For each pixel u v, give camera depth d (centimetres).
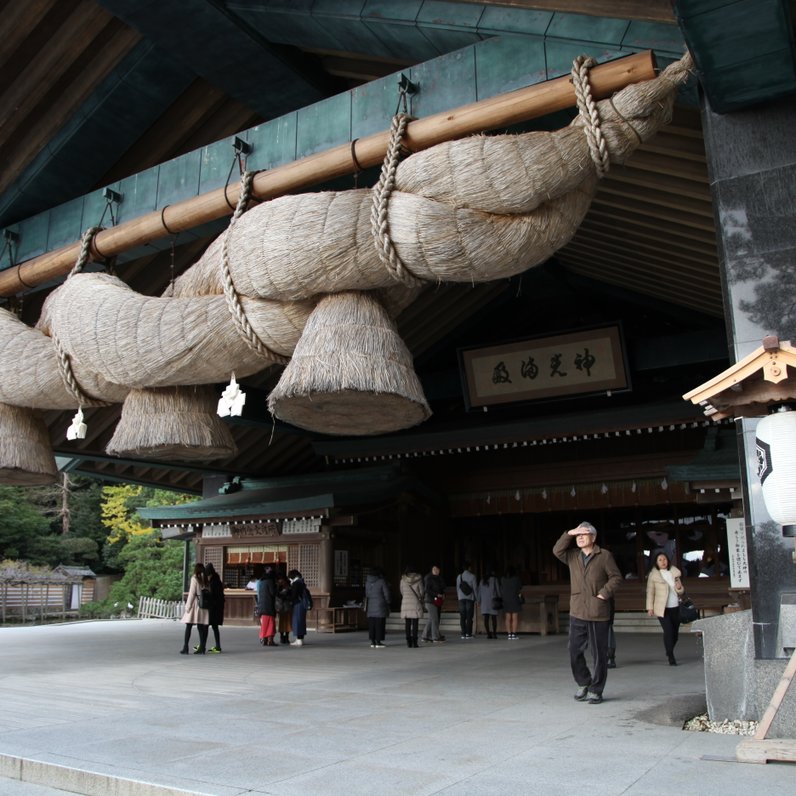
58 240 848
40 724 505
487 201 508
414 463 1852
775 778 343
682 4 388
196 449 686
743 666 468
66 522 3412
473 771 365
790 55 430
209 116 930
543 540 1911
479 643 1224
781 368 385
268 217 568
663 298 1313
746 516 458
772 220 471
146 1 679
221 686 704
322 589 1540
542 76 552
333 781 350
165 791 343
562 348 1325
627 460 1625
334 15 646
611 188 855
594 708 548
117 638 1374
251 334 596
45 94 819
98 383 712
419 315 1389
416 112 614
